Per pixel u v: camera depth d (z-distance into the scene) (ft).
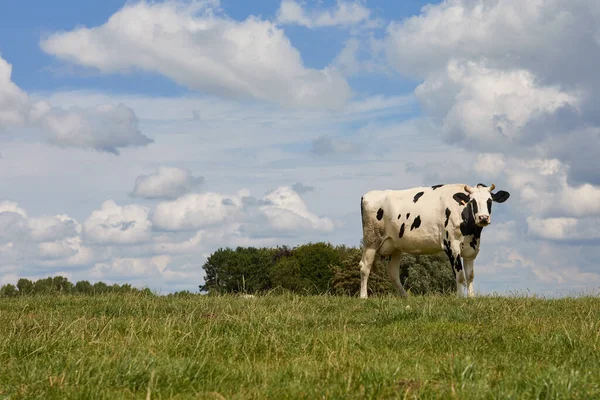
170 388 18.21
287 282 159.22
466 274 53.83
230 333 27.07
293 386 17.58
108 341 25.09
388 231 58.49
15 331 27.89
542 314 34.71
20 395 17.28
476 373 18.89
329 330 29.40
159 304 40.96
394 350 24.67
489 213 52.11
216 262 158.61
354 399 16.42
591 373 19.12
